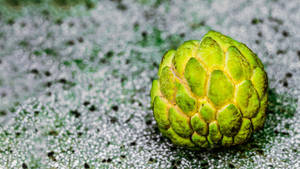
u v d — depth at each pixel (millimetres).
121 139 584
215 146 546
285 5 704
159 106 538
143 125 595
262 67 545
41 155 575
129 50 676
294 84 616
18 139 590
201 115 526
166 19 711
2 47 693
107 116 606
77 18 726
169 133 545
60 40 697
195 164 556
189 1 735
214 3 724
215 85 518
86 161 568
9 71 664
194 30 693
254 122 540
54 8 753
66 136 590
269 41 664
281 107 596
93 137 587
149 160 564
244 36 675
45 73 658
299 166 547
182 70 530
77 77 650
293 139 568
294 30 672
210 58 523
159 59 662
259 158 555
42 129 598
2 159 573
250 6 711
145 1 750
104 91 632
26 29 715
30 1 770
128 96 625
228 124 525
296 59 641
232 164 553
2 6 761
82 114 610
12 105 624
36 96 632
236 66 522
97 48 683
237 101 524
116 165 563
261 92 533
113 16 724
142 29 701
